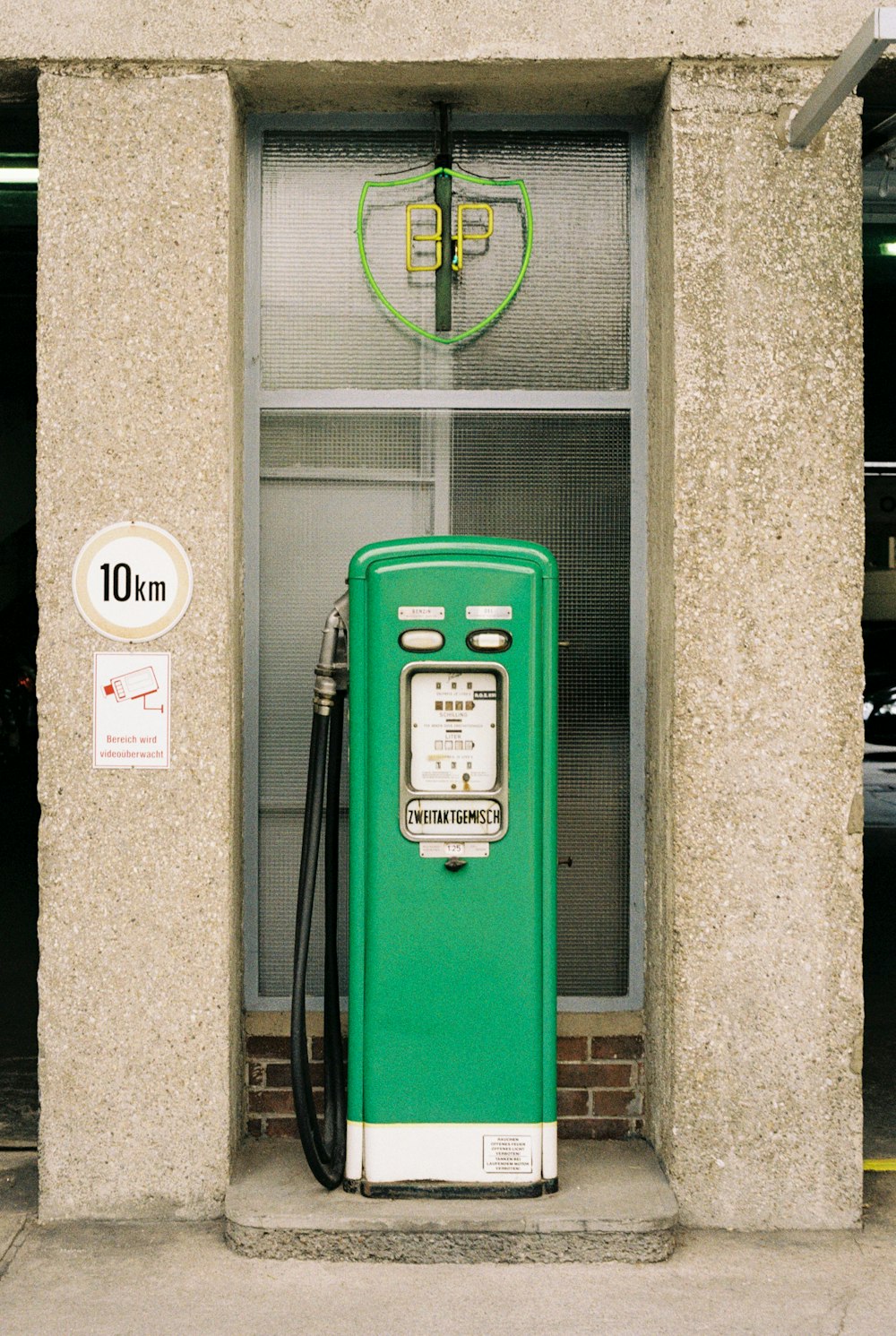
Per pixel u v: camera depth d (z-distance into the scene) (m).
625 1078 4.21
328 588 4.27
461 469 4.28
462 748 3.67
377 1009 3.67
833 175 3.80
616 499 4.27
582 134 4.26
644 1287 3.44
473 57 3.79
